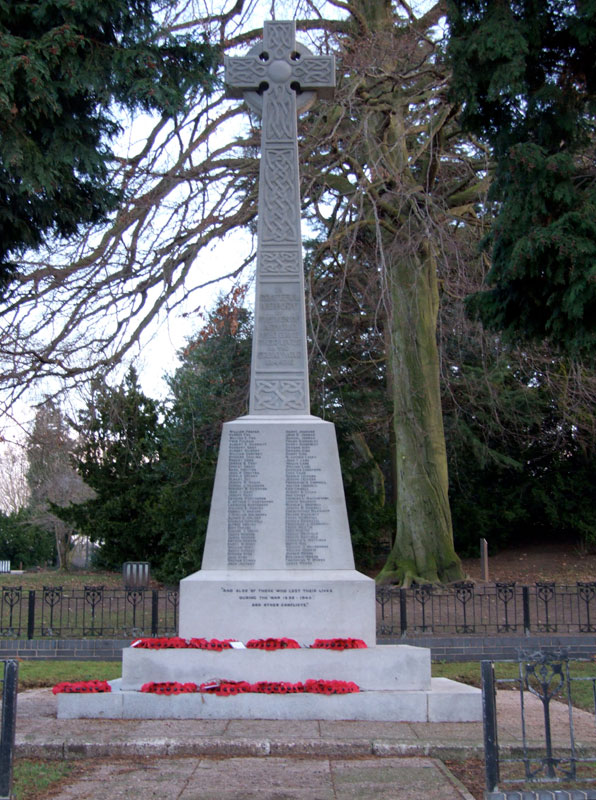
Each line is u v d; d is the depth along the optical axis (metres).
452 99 12.93
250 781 5.67
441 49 13.52
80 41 9.85
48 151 9.95
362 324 23.66
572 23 11.41
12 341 14.60
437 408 21.08
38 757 6.41
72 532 38.75
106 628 14.27
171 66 10.97
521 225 11.38
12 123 9.62
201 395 23.16
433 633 14.01
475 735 6.87
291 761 6.27
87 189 10.95
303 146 17.27
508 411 25.45
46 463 17.19
